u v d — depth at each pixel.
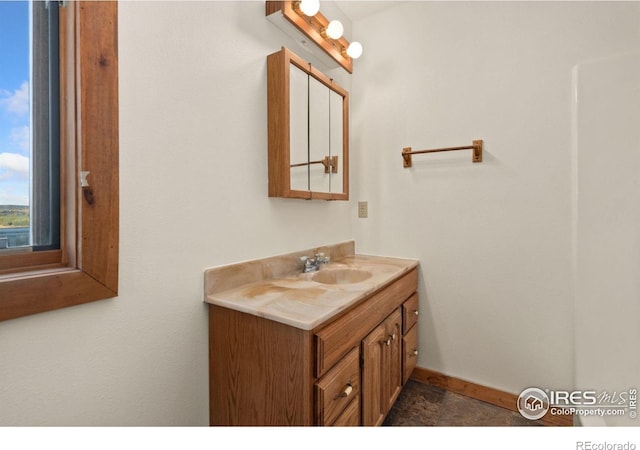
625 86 1.36
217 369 1.13
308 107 1.60
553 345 1.57
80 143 0.80
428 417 1.60
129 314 0.93
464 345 1.81
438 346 1.89
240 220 1.29
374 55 2.08
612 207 1.38
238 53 1.27
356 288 1.24
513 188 1.65
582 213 1.43
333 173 1.81
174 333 1.05
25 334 0.73
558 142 1.54
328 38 1.69
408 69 1.96
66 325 0.80
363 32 2.12
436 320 1.90
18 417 0.72
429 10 1.88
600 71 1.41
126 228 0.92
